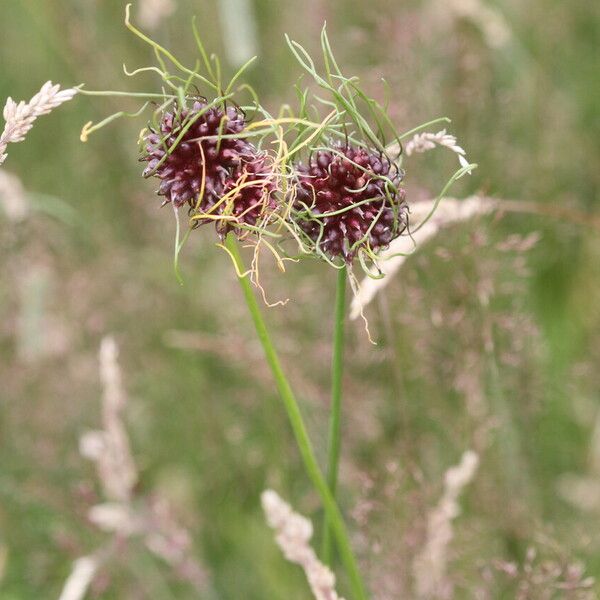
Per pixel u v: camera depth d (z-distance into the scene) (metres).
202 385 0.78
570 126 0.88
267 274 0.72
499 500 0.64
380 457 0.67
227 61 0.88
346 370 0.69
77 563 0.63
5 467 0.74
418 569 0.59
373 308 0.68
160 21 0.85
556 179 0.83
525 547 0.64
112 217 0.89
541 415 0.66
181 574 0.65
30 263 0.79
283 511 0.48
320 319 0.71
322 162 0.48
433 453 0.67
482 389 0.65
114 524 0.63
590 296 0.79
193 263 0.84
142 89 0.93
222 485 0.74
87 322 0.81
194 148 0.47
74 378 0.78
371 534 0.60
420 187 0.69
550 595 0.57
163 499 0.66
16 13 1.01
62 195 0.92
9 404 0.76
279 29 0.88
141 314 0.82
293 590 0.68
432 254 0.64
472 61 0.75
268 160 0.48
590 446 0.70
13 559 0.71
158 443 0.79
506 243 0.63
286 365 0.69
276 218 0.48
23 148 0.96
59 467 0.74
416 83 0.73
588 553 0.64
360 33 0.78
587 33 0.96
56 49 0.98
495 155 0.77
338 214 0.48
